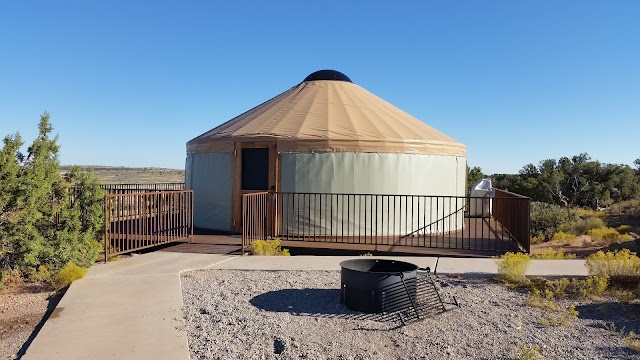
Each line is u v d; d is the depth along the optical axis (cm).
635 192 2416
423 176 1077
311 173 1015
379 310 498
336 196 984
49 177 643
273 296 555
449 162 1141
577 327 461
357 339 425
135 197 904
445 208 1135
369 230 1032
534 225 1301
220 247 884
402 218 1048
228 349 394
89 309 483
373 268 567
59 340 400
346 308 515
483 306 523
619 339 427
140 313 471
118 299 519
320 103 1180
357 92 1299
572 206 2267
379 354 391
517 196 933
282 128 1055
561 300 555
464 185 1228
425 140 1078
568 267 679
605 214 1841
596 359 382
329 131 1034
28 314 498
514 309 515
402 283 506
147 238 840
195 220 1161
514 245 934
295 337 425
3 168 582
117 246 838
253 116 1176
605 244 1085
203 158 1141
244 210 832
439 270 677
